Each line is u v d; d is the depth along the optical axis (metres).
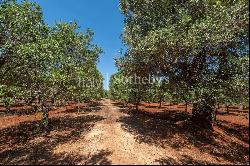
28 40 21.36
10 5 20.48
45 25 23.20
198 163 16.78
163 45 20.05
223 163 17.34
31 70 21.22
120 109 47.03
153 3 24.45
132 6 26.62
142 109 47.28
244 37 19.62
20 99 22.83
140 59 23.38
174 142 20.66
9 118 35.88
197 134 23.31
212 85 19.97
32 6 21.91
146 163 15.54
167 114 36.62
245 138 25.11
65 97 26.97
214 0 20.80
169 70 22.92
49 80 22.27
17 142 22.33
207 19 19.59
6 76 21.14
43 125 26.62
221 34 18.77
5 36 20.22
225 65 20.14
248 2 18.20
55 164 15.92
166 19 23.31
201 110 25.42
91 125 27.56
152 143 19.98
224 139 23.27
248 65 17.92
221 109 54.22
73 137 22.47
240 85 18.41
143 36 23.83
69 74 25.41
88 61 34.22
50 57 21.19
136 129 24.27
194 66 22.00
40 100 25.78
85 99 42.31
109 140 20.50
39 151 19.06
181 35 19.75
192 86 20.44
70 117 34.78
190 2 22.11
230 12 19.16
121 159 16.06
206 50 20.61
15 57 20.30
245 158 18.94
